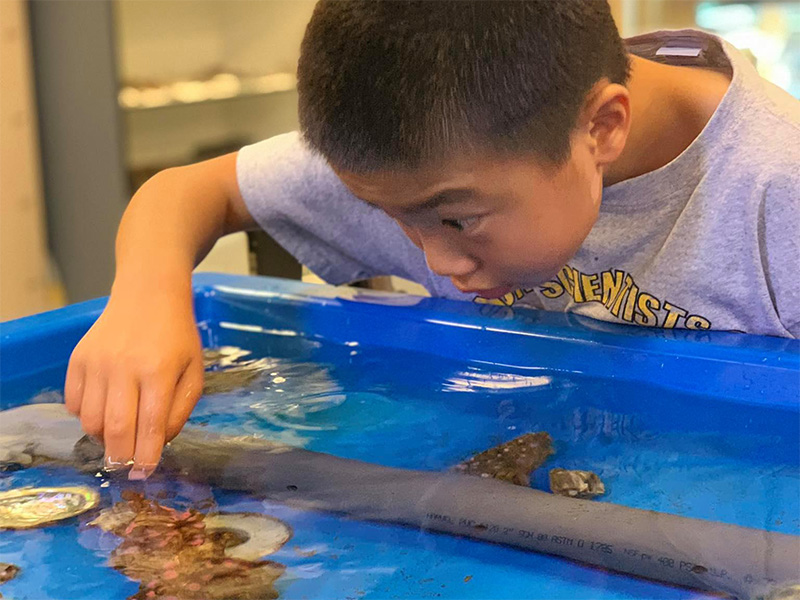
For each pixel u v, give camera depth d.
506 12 0.65
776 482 0.62
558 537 0.56
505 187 0.66
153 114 2.55
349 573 0.52
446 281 1.03
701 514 0.58
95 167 2.17
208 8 2.71
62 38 2.10
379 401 0.78
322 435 0.71
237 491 0.62
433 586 0.51
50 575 0.52
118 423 0.68
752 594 0.50
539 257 0.71
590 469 0.64
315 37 0.68
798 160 0.80
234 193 1.04
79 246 2.25
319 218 1.04
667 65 0.90
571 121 0.68
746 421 0.72
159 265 0.84
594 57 0.70
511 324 0.86
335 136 0.66
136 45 2.55
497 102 0.64
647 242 0.89
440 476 0.63
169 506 0.60
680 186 0.86
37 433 0.72
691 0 2.71
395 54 0.63
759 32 2.76
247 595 0.50
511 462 0.65
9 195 2.04
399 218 0.70
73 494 0.62
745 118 0.82
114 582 0.51
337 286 1.01
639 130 0.85
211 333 0.98
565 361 0.83
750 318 0.87
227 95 2.59
